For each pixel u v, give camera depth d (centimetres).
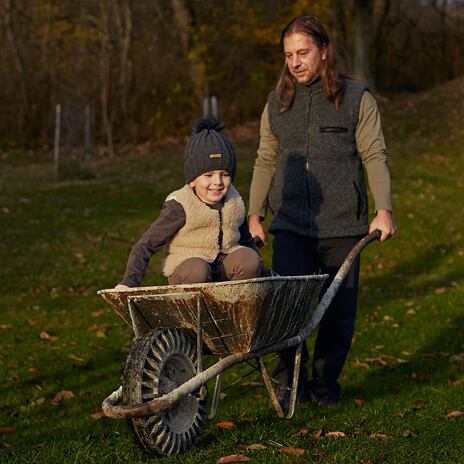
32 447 448
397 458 372
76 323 901
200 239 392
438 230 1467
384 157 492
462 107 2633
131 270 378
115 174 1958
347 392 586
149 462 368
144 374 352
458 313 909
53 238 1329
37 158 2384
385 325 870
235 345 380
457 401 539
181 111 2727
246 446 405
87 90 2608
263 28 2802
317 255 504
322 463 365
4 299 1016
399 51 3178
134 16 2802
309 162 494
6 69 2623
